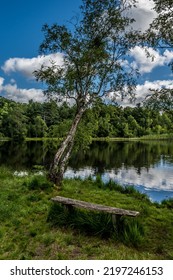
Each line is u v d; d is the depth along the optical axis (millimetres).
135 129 88938
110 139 78750
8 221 6473
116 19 10922
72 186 10625
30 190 9281
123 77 11297
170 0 8109
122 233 5840
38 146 49156
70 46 11117
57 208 6754
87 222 6156
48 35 11125
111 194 9875
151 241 5852
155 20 8586
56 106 12070
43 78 11180
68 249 5289
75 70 11219
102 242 5684
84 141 13367
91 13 11180
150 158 29531
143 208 8055
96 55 10875
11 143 57969
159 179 17609
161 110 8203
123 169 21344
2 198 7938
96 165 23094
